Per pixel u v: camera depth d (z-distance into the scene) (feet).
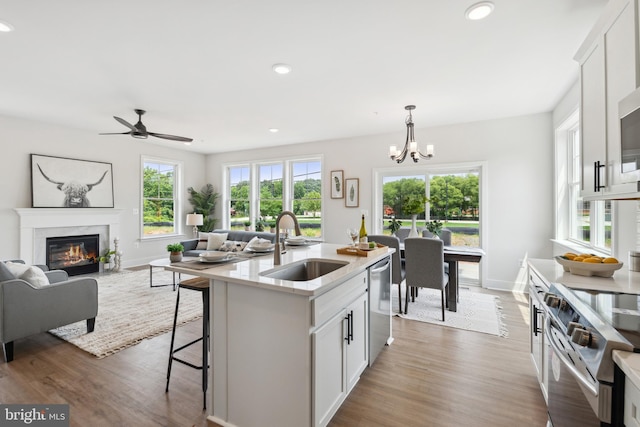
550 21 7.27
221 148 22.67
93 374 7.50
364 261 7.34
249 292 5.59
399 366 7.97
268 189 22.61
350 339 6.51
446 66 9.59
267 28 7.55
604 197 5.41
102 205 18.40
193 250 19.49
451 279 12.19
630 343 3.01
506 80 10.62
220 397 5.92
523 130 14.56
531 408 6.30
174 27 7.50
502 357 8.45
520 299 13.62
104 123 16.16
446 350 8.87
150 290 14.70
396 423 5.90
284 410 5.31
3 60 9.14
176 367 7.87
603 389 3.08
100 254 18.49
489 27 7.50
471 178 16.01
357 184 18.78
